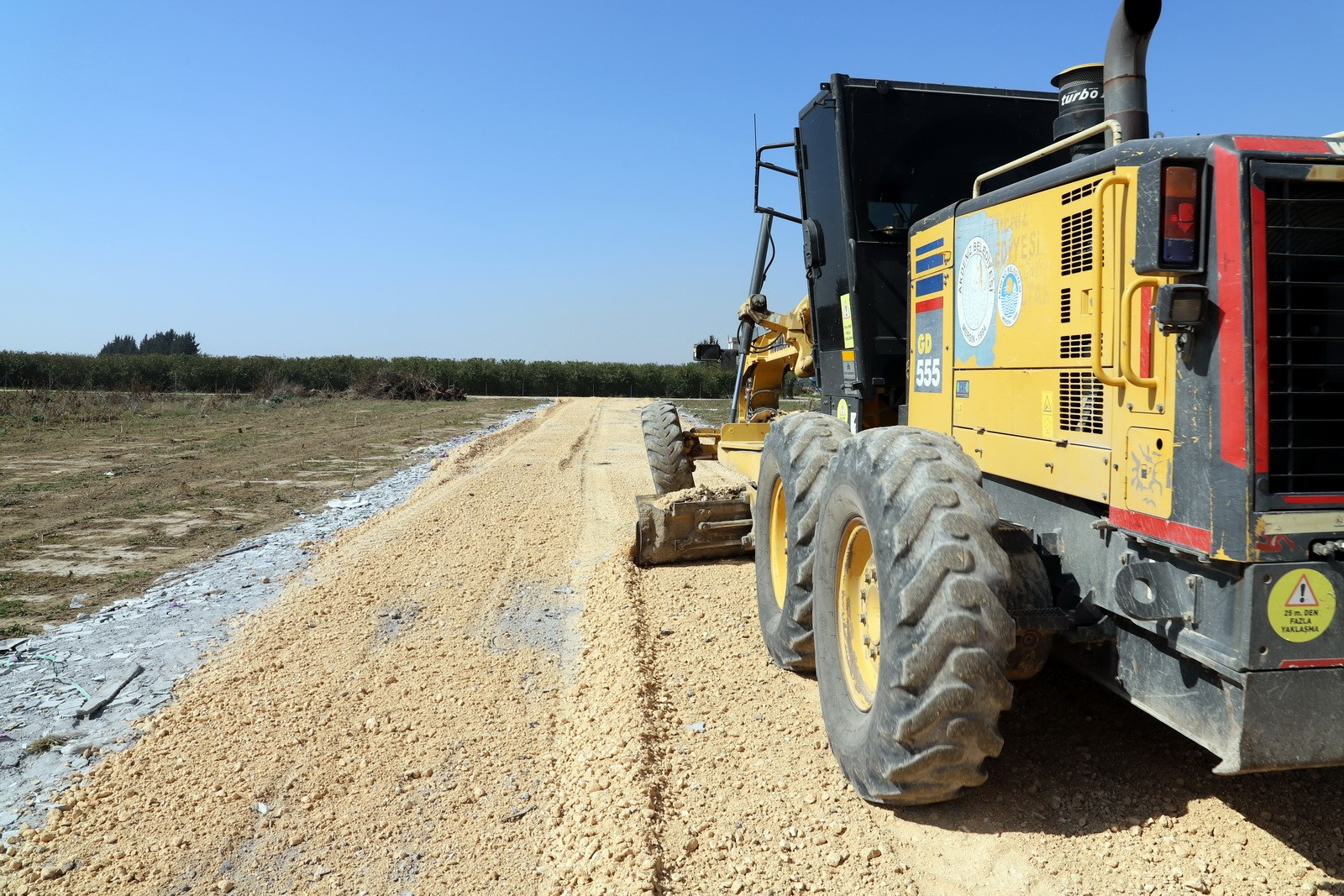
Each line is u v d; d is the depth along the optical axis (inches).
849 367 226.5
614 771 143.3
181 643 217.8
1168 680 114.3
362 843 131.6
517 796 144.9
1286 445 100.3
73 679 194.4
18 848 131.0
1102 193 116.7
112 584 270.4
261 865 126.5
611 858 119.6
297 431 782.5
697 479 450.6
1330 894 110.3
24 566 291.6
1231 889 112.2
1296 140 102.1
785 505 199.5
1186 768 141.8
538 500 413.1
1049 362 135.2
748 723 165.8
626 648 196.4
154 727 169.5
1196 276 104.1
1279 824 125.8
